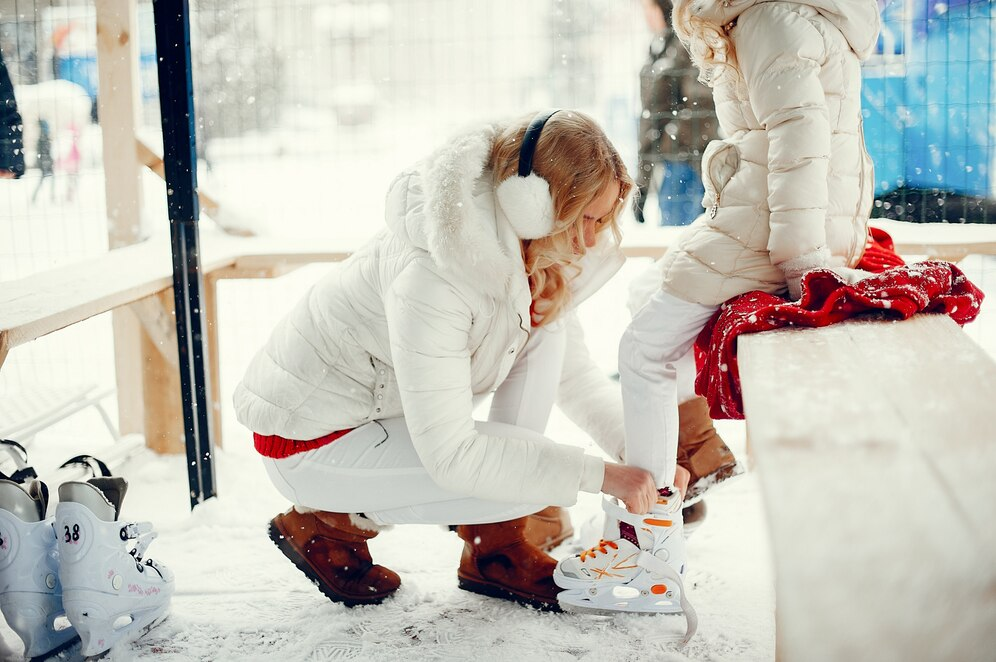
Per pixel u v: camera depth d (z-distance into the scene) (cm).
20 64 543
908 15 372
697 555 220
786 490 83
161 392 310
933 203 379
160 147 312
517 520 198
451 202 157
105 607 176
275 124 572
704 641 177
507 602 198
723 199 185
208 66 551
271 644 185
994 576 66
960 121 373
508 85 549
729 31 184
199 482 256
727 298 182
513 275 164
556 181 156
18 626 174
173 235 243
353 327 180
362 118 602
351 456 186
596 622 187
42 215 545
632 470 178
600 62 503
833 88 179
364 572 200
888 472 86
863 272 167
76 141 564
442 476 165
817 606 64
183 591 211
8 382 382
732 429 314
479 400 194
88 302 216
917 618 62
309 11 589
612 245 182
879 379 118
